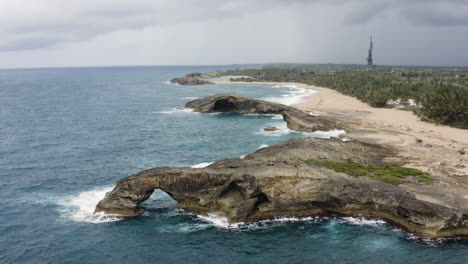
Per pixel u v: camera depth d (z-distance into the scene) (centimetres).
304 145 6216
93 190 5334
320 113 11750
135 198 4528
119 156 7100
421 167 5709
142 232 4141
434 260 3559
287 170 4650
